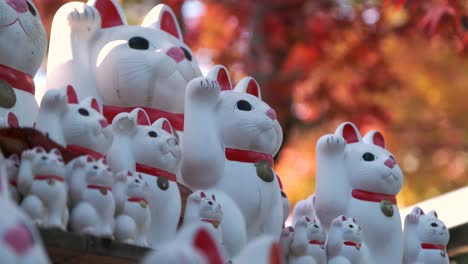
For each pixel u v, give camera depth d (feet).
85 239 22.00
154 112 28.12
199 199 25.79
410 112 53.16
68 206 22.93
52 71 28.07
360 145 30.14
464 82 53.21
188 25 49.85
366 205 29.40
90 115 24.21
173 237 25.71
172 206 25.73
